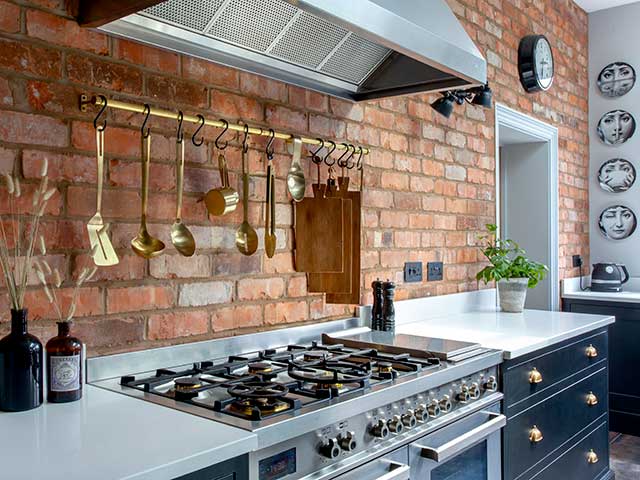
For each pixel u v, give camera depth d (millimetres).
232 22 1620
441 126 2775
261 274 1899
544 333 2307
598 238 4281
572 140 4121
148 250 1548
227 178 1720
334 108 2174
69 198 1426
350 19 1393
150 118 1597
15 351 1197
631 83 4137
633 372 3701
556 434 2311
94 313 1473
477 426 1801
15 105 1337
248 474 1091
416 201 2604
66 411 1202
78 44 1445
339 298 2109
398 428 1461
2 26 1318
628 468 3174
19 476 867
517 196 3986
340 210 2008
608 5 4191
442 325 2486
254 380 1415
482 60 1906
